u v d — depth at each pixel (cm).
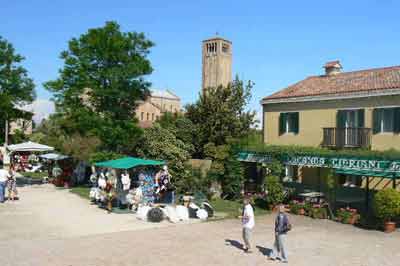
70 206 2341
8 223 1822
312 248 1509
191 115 3531
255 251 1430
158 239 1584
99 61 3097
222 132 3300
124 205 2295
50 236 1595
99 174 2916
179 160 3114
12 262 1229
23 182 3584
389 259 1372
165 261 1280
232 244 1527
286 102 2872
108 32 3092
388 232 1836
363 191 2302
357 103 2447
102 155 3028
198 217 2070
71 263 1232
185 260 1297
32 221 1883
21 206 2295
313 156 2275
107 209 2239
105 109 3152
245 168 2895
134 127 3130
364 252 1462
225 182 2833
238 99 3462
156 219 1950
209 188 2838
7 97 2928
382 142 2302
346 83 2703
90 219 1972
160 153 3100
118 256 1323
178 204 2370
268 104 3019
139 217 2005
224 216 2158
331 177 2214
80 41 3095
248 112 3478
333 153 2169
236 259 1322
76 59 3077
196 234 1695
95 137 3338
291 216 2231
